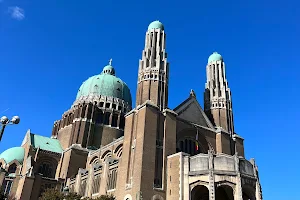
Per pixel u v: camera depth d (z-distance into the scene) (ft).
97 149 274.36
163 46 229.66
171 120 199.52
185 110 222.48
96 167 220.23
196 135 216.54
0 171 239.30
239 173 163.43
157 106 196.54
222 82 258.98
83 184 227.81
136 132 189.16
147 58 221.25
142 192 164.14
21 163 264.72
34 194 225.15
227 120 242.17
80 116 293.02
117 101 323.98
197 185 165.89
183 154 177.68
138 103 205.26
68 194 160.45
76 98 338.95
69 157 263.49
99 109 308.40
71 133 288.51
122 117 317.63
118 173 186.70
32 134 293.64
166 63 222.07
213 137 226.58
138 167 171.94
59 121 328.49
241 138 239.50
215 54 277.03
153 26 238.89
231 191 183.73
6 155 270.26
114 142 239.50
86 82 342.85
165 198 173.06
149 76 210.79
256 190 169.07
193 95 236.63
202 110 235.81
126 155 187.11
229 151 224.53
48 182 238.48
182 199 164.25
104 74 354.95
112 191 187.73
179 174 172.45
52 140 302.25
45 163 272.31
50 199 156.46
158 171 178.81
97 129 296.10
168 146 189.26
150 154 177.27
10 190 239.71
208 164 167.53
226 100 250.78
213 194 156.04
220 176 162.40
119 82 346.54
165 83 213.46
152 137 183.21
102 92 323.78
